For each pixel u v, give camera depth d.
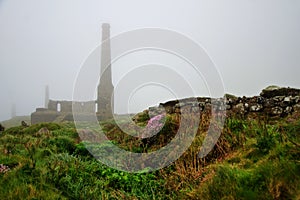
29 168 6.66
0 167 6.63
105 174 7.37
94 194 6.24
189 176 6.41
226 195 4.80
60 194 6.04
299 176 4.55
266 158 5.52
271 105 9.67
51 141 9.93
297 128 6.25
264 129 6.66
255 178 4.86
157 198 6.15
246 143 6.75
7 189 5.79
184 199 5.53
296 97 9.53
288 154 5.21
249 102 10.03
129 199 6.22
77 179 6.82
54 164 7.19
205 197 5.07
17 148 9.24
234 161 6.20
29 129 15.77
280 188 4.50
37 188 6.03
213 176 5.39
